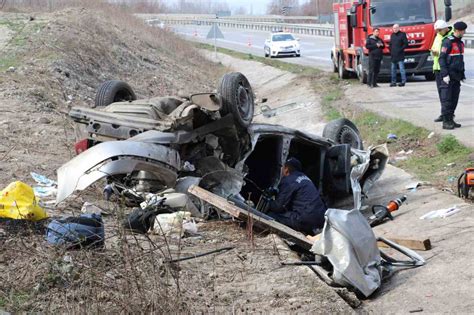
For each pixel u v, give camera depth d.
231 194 7.98
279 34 40.59
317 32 58.28
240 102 8.17
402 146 13.43
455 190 9.88
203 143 8.12
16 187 6.60
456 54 13.18
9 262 5.75
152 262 5.62
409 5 22.31
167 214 7.20
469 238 7.17
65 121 12.64
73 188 6.54
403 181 10.97
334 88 23.17
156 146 7.18
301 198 8.20
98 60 20.98
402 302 5.90
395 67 21.81
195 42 47.00
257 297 5.68
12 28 21.67
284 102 23.12
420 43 22.23
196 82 26.34
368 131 15.27
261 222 7.21
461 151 11.82
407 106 17.36
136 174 7.35
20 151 10.40
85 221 6.12
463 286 6.01
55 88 16.09
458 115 15.11
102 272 5.52
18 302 5.09
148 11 69.81
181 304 5.25
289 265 6.38
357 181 10.00
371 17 22.19
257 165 9.23
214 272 6.15
